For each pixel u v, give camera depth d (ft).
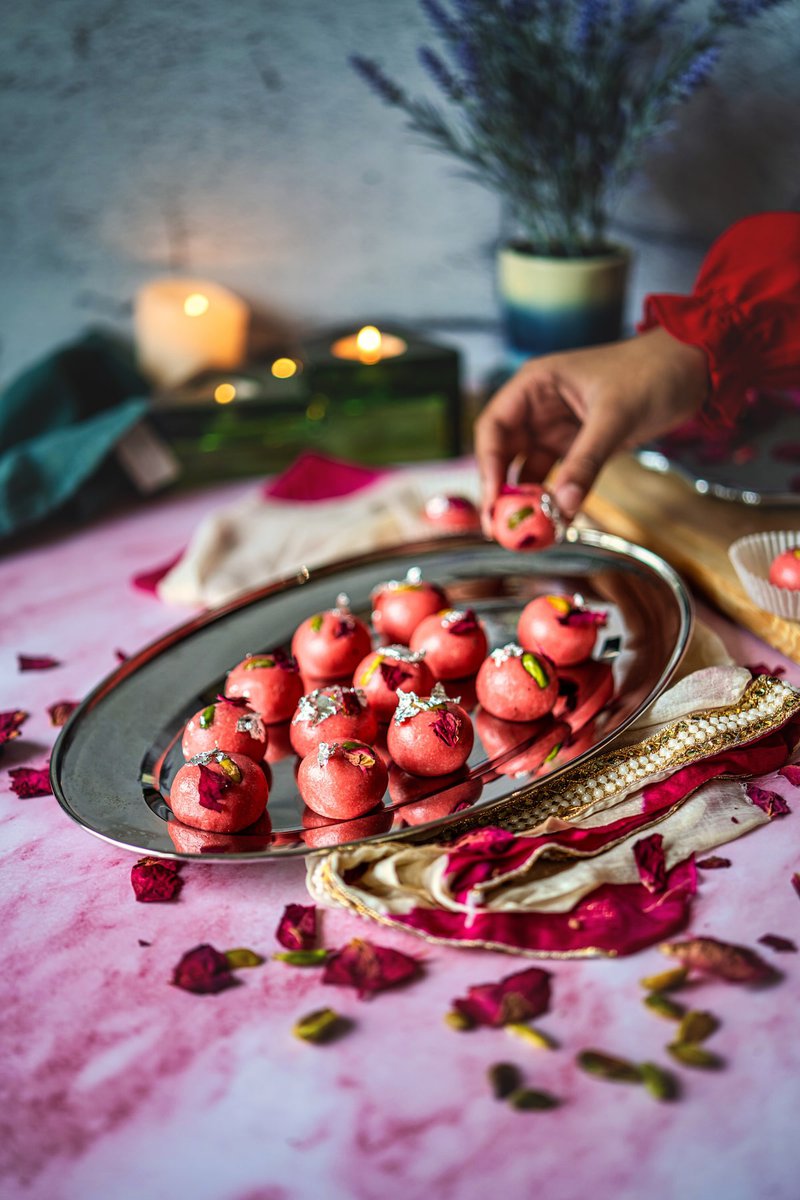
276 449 3.12
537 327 2.93
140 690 2.05
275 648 2.14
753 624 2.16
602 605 2.20
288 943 1.64
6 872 1.80
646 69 3.07
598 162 2.88
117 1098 1.47
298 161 3.15
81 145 3.06
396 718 1.80
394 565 2.38
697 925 1.62
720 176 3.19
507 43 2.82
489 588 2.29
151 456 2.90
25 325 3.23
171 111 3.06
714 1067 1.45
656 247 3.28
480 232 3.28
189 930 1.68
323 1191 1.37
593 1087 1.44
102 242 3.17
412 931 1.59
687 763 1.78
